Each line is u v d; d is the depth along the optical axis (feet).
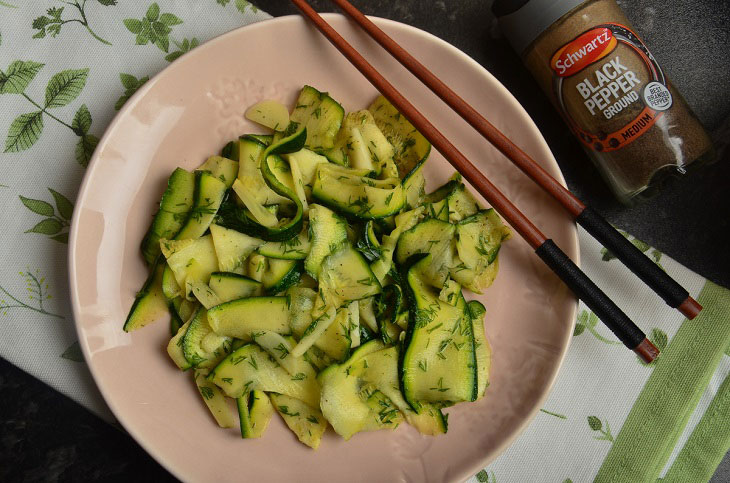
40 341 1.12
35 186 1.13
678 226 1.26
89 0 1.14
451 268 1.09
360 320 1.10
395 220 1.10
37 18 1.14
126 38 1.15
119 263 1.07
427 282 1.10
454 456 1.12
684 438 1.24
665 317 1.22
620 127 1.12
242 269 1.07
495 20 1.25
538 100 1.25
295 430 1.09
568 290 1.12
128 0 1.15
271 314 1.05
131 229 1.07
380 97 1.13
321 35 1.11
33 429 1.20
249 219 1.04
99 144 1.04
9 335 1.12
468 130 1.15
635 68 1.10
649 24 1.27
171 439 1.07
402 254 1.10
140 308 1.07
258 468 1.10
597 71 1.11
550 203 1.13
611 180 1.20
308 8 1.09
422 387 1.07
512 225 1.05
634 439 1.21
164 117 1.07
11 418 1.20
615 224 1.26
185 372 1.09
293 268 1.05
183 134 1.09
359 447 1.12
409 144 1.13
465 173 1.05
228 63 1.09
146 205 1.08
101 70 1.14
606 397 1.22
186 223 1.06
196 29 1.16
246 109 1.11
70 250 1.03
